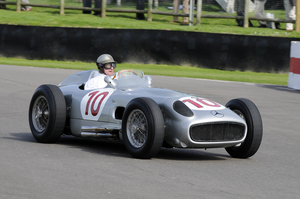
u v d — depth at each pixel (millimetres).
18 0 81062
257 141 17703
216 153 19594
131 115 16891
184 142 16297
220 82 46625
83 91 20062
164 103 16984
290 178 15039
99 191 12242
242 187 13422
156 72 52656
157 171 14883
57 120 19047
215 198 12070
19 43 60281
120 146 20016
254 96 38156
